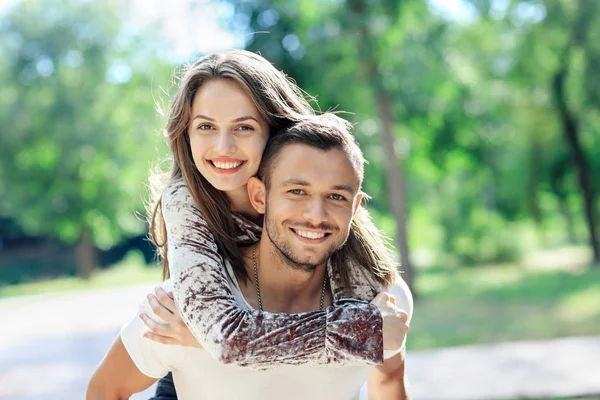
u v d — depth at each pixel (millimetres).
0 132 29516
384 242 2520
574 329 11539
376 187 21266
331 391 2180
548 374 8383
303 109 2461
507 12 20719
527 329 11953
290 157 2061
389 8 15617
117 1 30203
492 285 19609
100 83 29891
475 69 20578
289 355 1971
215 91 2332
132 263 38375
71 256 41688
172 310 2139
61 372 10398
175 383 2262
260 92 2340
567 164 26281
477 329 12477
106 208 31531
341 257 2318
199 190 2395
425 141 21062
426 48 15953
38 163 30797
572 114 23125
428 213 32438
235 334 1978
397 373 2520
